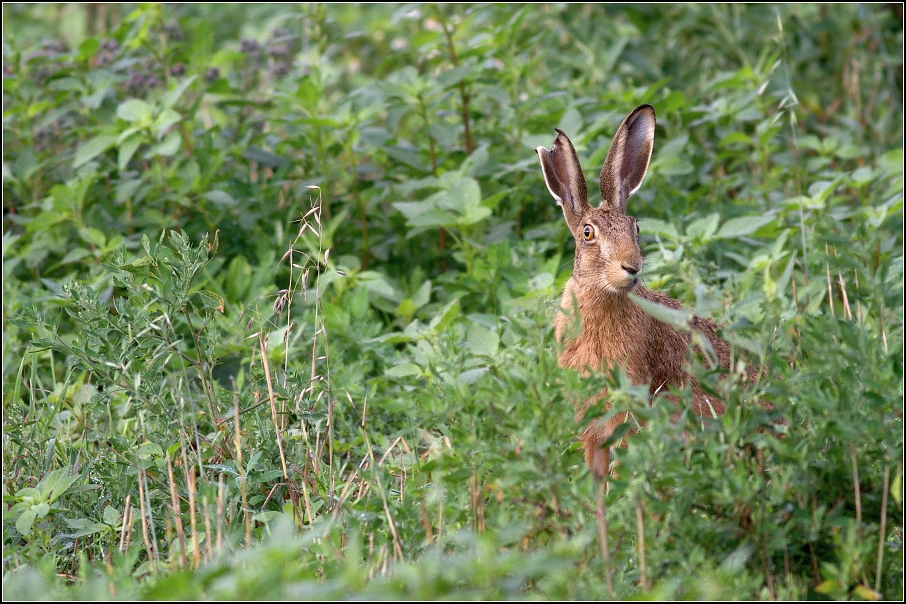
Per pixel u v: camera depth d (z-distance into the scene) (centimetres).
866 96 1736
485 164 1301
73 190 1248
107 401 898
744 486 640
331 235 1271
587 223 965
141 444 863
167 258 841
